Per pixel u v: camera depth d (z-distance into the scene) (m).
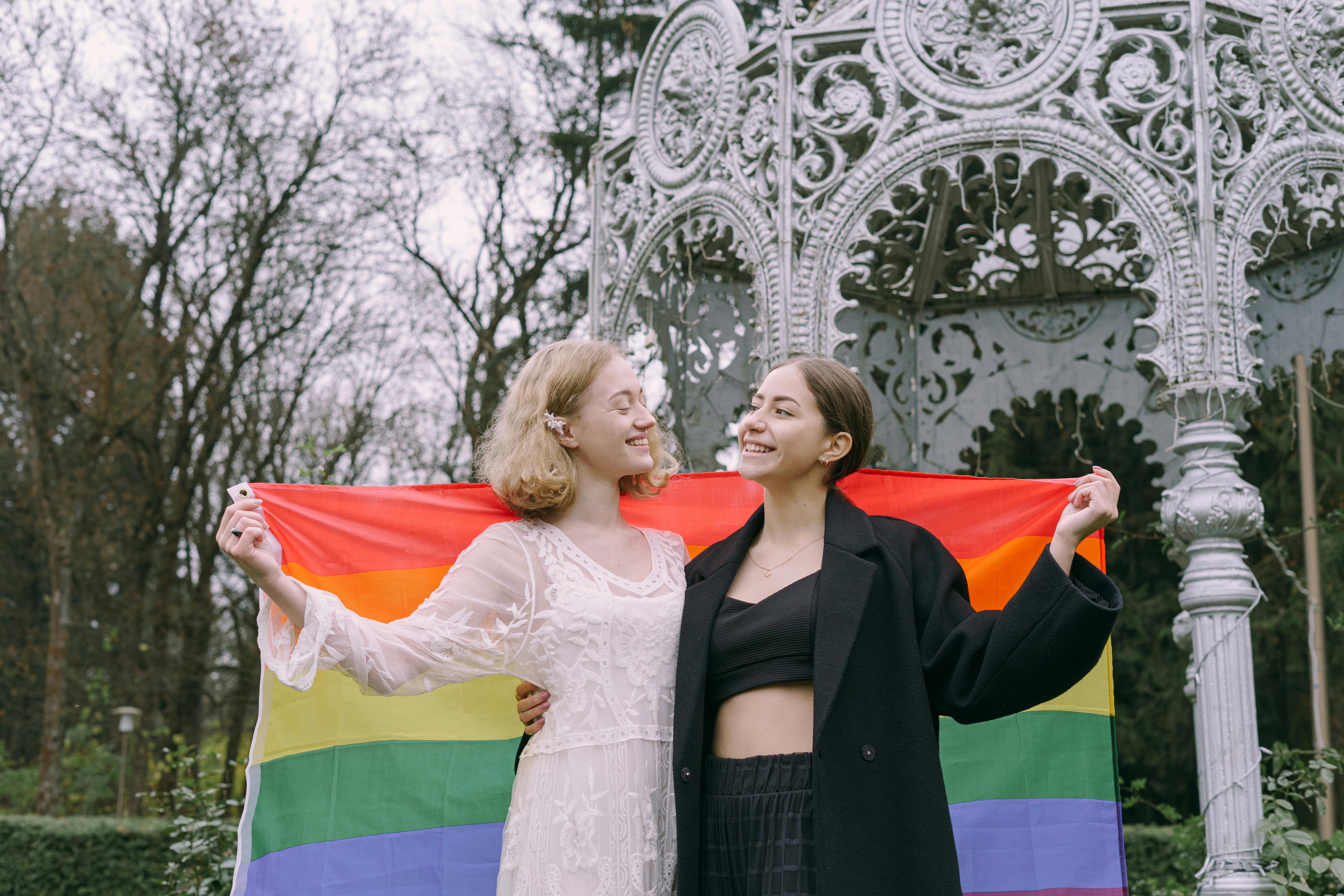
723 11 4.65
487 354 14.16
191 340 15.86
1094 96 4.16
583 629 2.28
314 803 2.97
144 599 16.30
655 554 2.51
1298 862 3.61
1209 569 3.86
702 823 2.14
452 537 2.99
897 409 6.18
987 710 2.02
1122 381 6.21
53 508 15.88
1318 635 6.93
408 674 2.16
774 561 2.34
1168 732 11.12
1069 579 1.98
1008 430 10.48
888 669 2.09
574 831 2.19
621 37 13.89
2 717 18.77
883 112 4.76
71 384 16.73
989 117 4.21
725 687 2.19
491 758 3.11
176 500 15.88
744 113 4.60
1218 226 4.03
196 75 14.67
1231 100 4.14
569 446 2.45
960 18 4.30
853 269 4.29
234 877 3.33
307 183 14.92
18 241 15.98
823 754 2.01
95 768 16.02
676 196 4.75
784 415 2.32
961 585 2.25
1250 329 4.02
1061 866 3.21
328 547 2.94
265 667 2.80
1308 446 8.09
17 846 9.78
